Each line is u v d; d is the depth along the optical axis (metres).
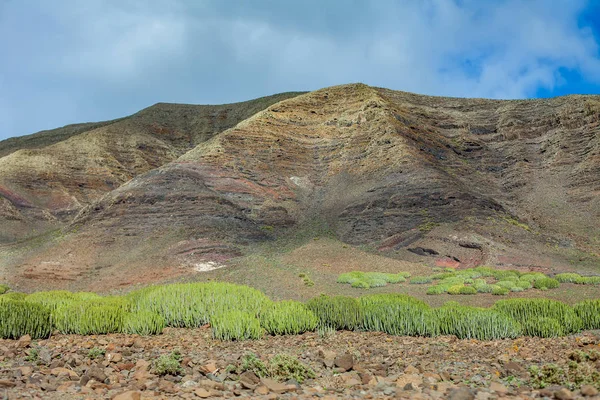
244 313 13.93
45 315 13.29
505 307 15.59
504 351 11.30
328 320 15.60
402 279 37.16
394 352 11.19
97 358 9.30
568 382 7.26
